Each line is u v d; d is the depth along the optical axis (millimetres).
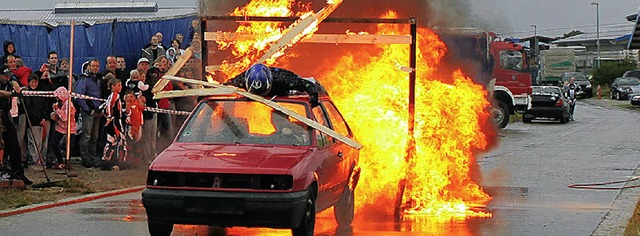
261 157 12711
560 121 56406
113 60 24625
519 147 35688
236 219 12172
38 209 17047
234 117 14102
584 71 137750
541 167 27141
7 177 19891
